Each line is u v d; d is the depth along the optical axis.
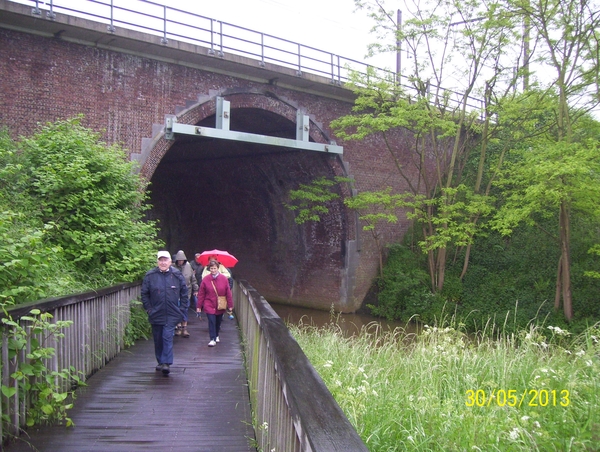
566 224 19.34
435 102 23.12
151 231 14.15
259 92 22.06
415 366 7.55
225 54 19.77
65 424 5.72
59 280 8.20
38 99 16.62
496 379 6.99
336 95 24.72
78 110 17.34
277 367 3.81
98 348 8.48
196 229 35.34
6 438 5.00
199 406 6.57
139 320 11.80
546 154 17.73
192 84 19.94
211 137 19.94
